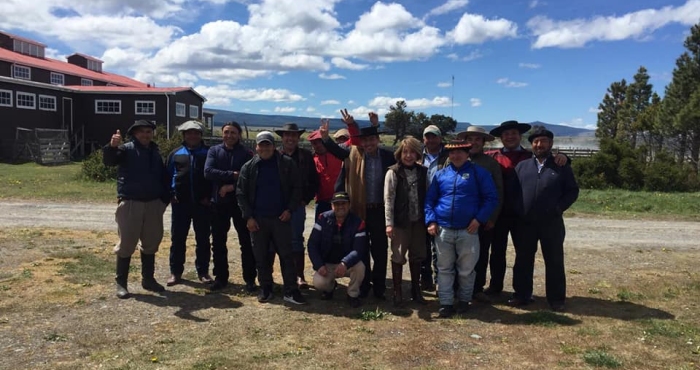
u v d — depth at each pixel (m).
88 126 36.47
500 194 5.36
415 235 5.49
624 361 4.03
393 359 4.06
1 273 6.33
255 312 5.19
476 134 5.30
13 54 38.94
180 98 37.69
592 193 16.38
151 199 5.65
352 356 4.10
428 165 5.86
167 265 7.07
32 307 5.15
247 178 5.40
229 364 3.89
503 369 3.89
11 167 25.08
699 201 14.32
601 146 21.89
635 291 6.08
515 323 4.96
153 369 3.79
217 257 5.97
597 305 5.53
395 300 5.44
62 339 4.36
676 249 8.65
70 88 35.28
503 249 5.79
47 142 29.33
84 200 13.45
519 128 5.59
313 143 6.31
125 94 36.00
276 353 4.12
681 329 4.72
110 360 3.95
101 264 6.92
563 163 5.30
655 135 34.62
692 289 6.16
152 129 5.62
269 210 5.40
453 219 5.07
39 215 10.98
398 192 5.33
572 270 7.13
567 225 10.99
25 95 32.38
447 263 5.15
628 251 8.45
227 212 5.88
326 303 5.57
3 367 3.79
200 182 5.98
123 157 5.52
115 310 5.15
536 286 6.37
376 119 5.82
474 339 4.51
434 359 4.07
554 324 4.88
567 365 3.96
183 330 4.62
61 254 7.39
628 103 54.72
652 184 20.41
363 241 5.48
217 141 25.16
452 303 5.18
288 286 5.52
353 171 5.63
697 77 31.44
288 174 5.41
